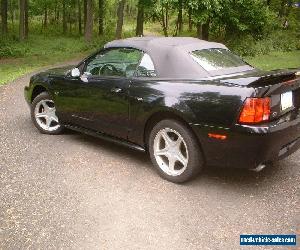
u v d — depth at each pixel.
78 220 3.69
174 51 4.62
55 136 6.30
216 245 3.31
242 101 3.82
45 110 6.36
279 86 3.93
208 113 4.04
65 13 48.59
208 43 5.13
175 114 4.33
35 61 22.42
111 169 4.95
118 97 4.93
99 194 4.24
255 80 3.84
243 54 20.41
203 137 4.13
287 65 15.97
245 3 22.25
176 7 19.73
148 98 4.55
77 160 5.25
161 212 3.86
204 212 3.86
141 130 4.77
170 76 4.52
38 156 5.39
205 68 4.49
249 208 3.95
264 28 23.80
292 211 3.88
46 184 4.48
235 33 23.56
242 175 4.76
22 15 33.91
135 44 4.97
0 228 3.54
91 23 34.44
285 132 4.01
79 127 5.82
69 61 22.05
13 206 3.95
